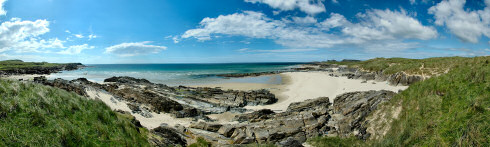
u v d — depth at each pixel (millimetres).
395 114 13914
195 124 18734
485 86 9586
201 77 75938
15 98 7918
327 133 16453
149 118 22719
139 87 37562
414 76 33938
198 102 30156
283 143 14766
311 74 73438
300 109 25016
